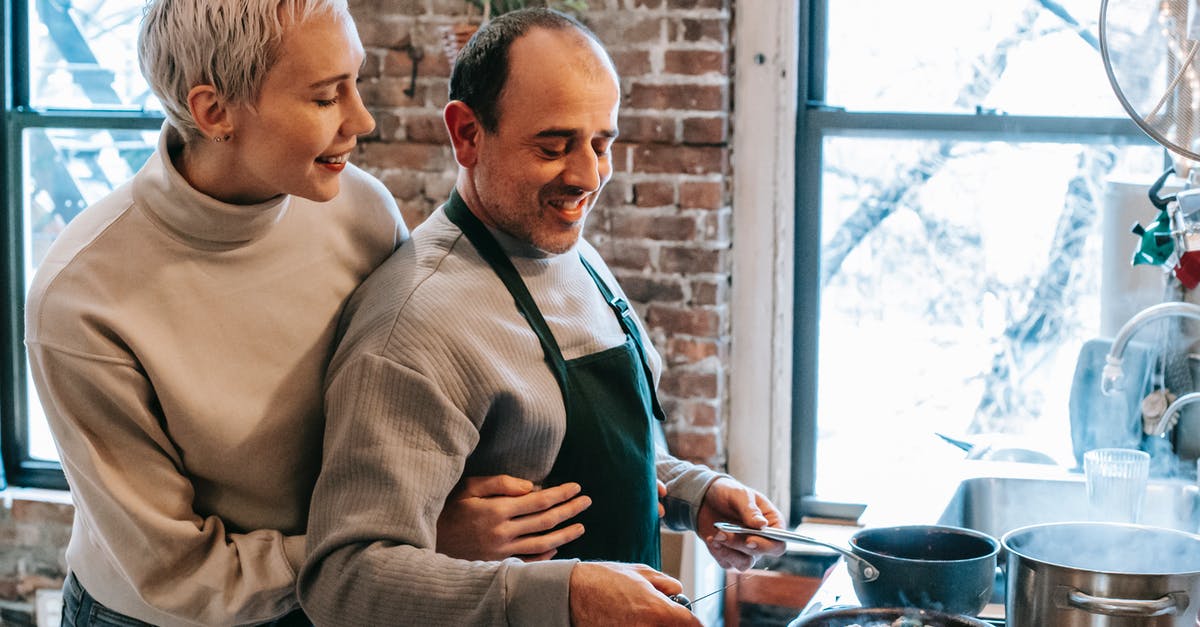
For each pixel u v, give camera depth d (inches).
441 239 62.8
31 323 60.4
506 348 60.1
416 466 56.1
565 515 60.6
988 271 122.9
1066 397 122.3
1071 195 119.8
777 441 125.3
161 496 60.9
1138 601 50.5
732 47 120.7
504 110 59.4
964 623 52.4
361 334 59.9
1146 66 69.6
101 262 60.1
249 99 55.5
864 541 61.7
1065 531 60.2
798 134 124.3
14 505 141.1
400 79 126.2
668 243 122.3
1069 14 118.0
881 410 126.9
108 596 65.8
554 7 118.6
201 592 60.5
